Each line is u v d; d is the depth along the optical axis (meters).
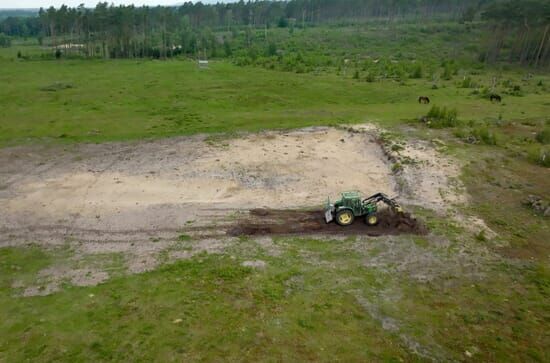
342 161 30.14
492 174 27.03
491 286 16.03
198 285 15.97
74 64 84.75
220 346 13.00
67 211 22.61
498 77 69.50
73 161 30.12
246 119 41.62
